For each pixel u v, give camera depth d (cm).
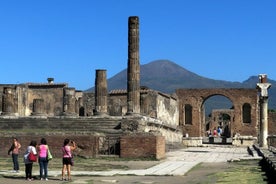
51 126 4834
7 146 3916
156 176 2538
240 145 7894
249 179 2308
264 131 4816
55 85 7375
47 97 7388
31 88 7412
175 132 6956
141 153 3744
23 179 2339
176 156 4397
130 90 4853
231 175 2542
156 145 3731
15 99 6319
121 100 7462
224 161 3731
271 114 8825
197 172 2794
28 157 2320
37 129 4688
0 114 5728
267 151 4106
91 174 2586
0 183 2147
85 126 4697
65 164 2347
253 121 8662
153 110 6981
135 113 4828
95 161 3544
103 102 5566
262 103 4834
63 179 2338
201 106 8862
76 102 7050
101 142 3925
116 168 3011
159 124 5459
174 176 2541
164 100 7662
